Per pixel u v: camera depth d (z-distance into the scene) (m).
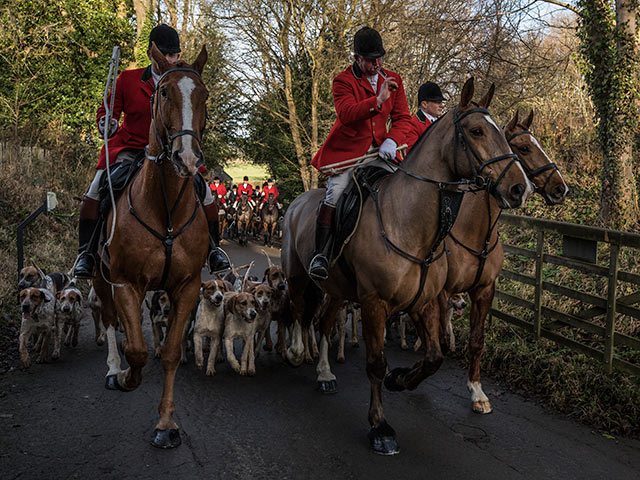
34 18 19.12
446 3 13.50
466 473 3.74
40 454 3.91
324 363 5.43
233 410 4.81
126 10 22.30
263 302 6.29
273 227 21.05
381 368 4.09
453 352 6.44
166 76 3.60
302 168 22.94
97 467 3.73
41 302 6.07
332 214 4.45
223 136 28.80
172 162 3.54
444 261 4.29
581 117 13.48
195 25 26.23
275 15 21.11
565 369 5.25
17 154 15.03
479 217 4.88
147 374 5.83
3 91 18.38
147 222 3.92
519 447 4.16
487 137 3.60
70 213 14.28
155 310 6.55
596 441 4.29
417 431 4.42
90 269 4.46
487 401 4.87
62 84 19.42
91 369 5.96
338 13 19.39
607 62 9.11
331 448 4.09
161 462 3.81
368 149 4.54
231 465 3.79
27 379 5.58
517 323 6.29
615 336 5.02
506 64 13.40
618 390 4.81
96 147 19.34
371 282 4.07
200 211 4.26
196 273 4.18
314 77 21.08
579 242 5.49
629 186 8.97
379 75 4.60
